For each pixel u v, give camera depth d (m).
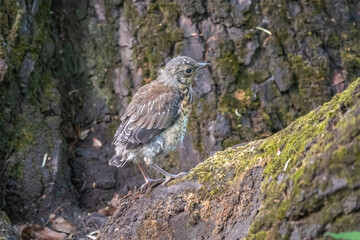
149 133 9.36
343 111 5.93
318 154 5.76
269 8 11.44
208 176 7.72
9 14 11.14
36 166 11.10
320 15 11.58
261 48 11.41
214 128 11.23
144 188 8.77
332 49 11.55
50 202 11.10
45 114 11.42
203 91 11.37
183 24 11.56
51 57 11.94
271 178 6.57
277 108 11.36
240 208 6.95
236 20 11.40
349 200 5.25
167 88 9.73
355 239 4.59
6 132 10.93
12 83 11.02
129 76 12.03
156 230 7.88
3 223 10.19
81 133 12.29
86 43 12.33
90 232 10.98
